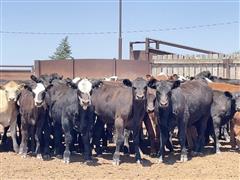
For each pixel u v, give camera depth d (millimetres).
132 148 13625
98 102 12859
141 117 12156
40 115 12523
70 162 12188
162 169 11344
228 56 24500
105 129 14328
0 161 12242
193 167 11578
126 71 25859
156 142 13219
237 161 12312
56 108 12961
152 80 11922
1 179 10250
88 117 12109
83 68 25953
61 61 26094
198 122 13883
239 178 10414
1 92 13734
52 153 13594
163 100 11586
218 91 14172
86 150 12273
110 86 12938
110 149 14516
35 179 10266
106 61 25812
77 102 11953
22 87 13688
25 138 12953
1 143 15156
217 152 13609
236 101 13734
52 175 10648
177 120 12492
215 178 10414
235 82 18219
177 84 11961
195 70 25203
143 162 12164
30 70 26812
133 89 11742
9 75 26172
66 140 12219
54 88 13344
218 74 24625
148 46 28828
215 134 13773
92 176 10562
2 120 13719
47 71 26281
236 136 14266
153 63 26188
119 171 11102
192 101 13109
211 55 24797
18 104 13672
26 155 12945
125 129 13391
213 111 13859
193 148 13656
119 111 12047
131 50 29531
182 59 25516
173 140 16391
